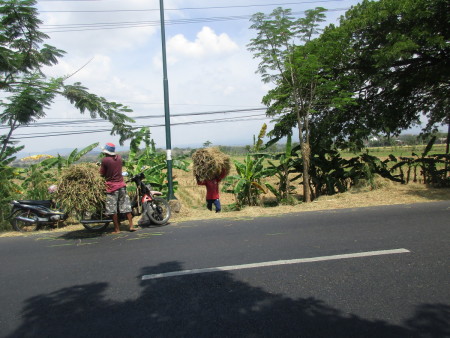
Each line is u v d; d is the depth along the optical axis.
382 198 10.30
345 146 14.11
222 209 12.12
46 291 4.29
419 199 9.81
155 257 5.40
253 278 4.32
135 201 7.90
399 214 7.71
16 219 8.34
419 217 7.29
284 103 11.47
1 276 4.95
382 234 6.02
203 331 3.15
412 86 13.54
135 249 5.96
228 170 9.72
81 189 7.02
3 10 8.90
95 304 3.83
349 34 12.41
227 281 4.27
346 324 3.16
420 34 10.91
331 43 11.02
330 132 13.85
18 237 7.73
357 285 3.97
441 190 11.05
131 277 4.60
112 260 5.39
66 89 10.26
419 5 11.07
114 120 10.97
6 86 9.62
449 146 13.88
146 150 13.98
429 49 11.85
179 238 6.54
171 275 4.57
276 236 6.26
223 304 3.66
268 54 10.44
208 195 9.62
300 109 11.67
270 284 4.11
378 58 11.30
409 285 3.91
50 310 3.75
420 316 3.25
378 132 14.72
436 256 4.79
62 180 7.17
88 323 3.42
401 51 10.69
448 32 11.54
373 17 11.69
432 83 13.45
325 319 3.26
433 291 3.75
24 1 8.97
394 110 13.80
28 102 10.32
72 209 7.20
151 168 12.72
